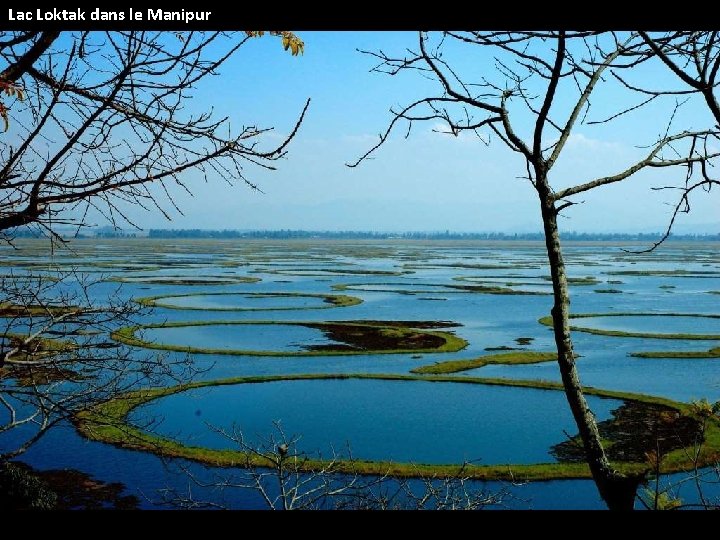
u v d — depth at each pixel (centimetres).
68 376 707
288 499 1784
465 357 4038
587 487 2044
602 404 2950
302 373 3506
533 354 4025
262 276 9600
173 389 2931
